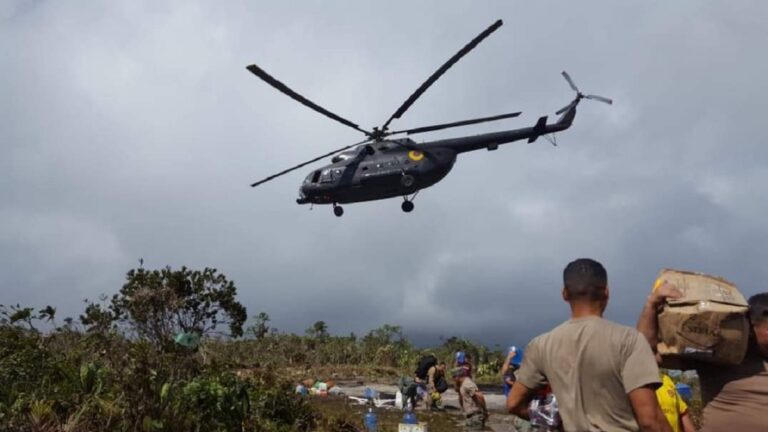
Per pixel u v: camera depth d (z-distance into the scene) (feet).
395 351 89.86
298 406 31.76
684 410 13.55
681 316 10.44
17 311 29.32
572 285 10.63
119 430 21.56
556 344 10.32
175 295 33.42
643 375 9.53
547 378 10.39
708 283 10.68
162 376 25.20
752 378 11.21
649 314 10.95
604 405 9.71
